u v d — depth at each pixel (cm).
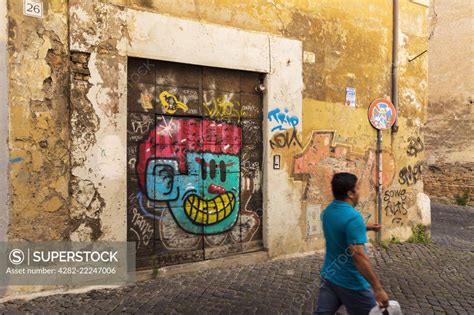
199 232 618
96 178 516
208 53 605
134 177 560
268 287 538
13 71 466
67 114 501
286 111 689
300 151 707
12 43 465
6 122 461
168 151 590
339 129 757
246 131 664
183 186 603
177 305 472
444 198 1493
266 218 673
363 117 792
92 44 513
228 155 646
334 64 749
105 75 523
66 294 495
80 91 507
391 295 524
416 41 874
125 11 536
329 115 744
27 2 473
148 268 568
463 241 895
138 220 563
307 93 715
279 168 683
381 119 798
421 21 883
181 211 601
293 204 699
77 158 504
